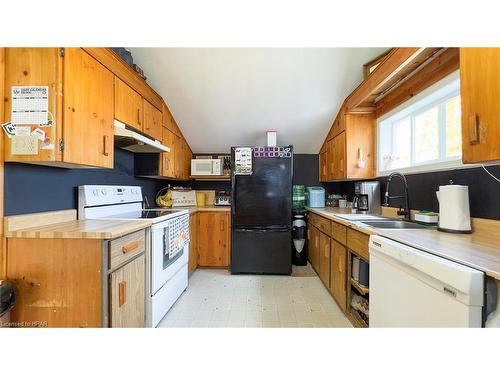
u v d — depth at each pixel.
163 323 1.90
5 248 1.22
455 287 0.79
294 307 2.17
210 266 3.29
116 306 1.31
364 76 2.60
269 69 2.57
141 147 2.40
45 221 1.45
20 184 1.34
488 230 1.35
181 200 3.61
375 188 2.58
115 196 2.17
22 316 1.21
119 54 1.93
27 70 1.22
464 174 1.56
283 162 3.02
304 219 3.49
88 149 1.45
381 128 2.63
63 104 1.25
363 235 1.66
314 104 2.98
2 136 1.21
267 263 3.01
